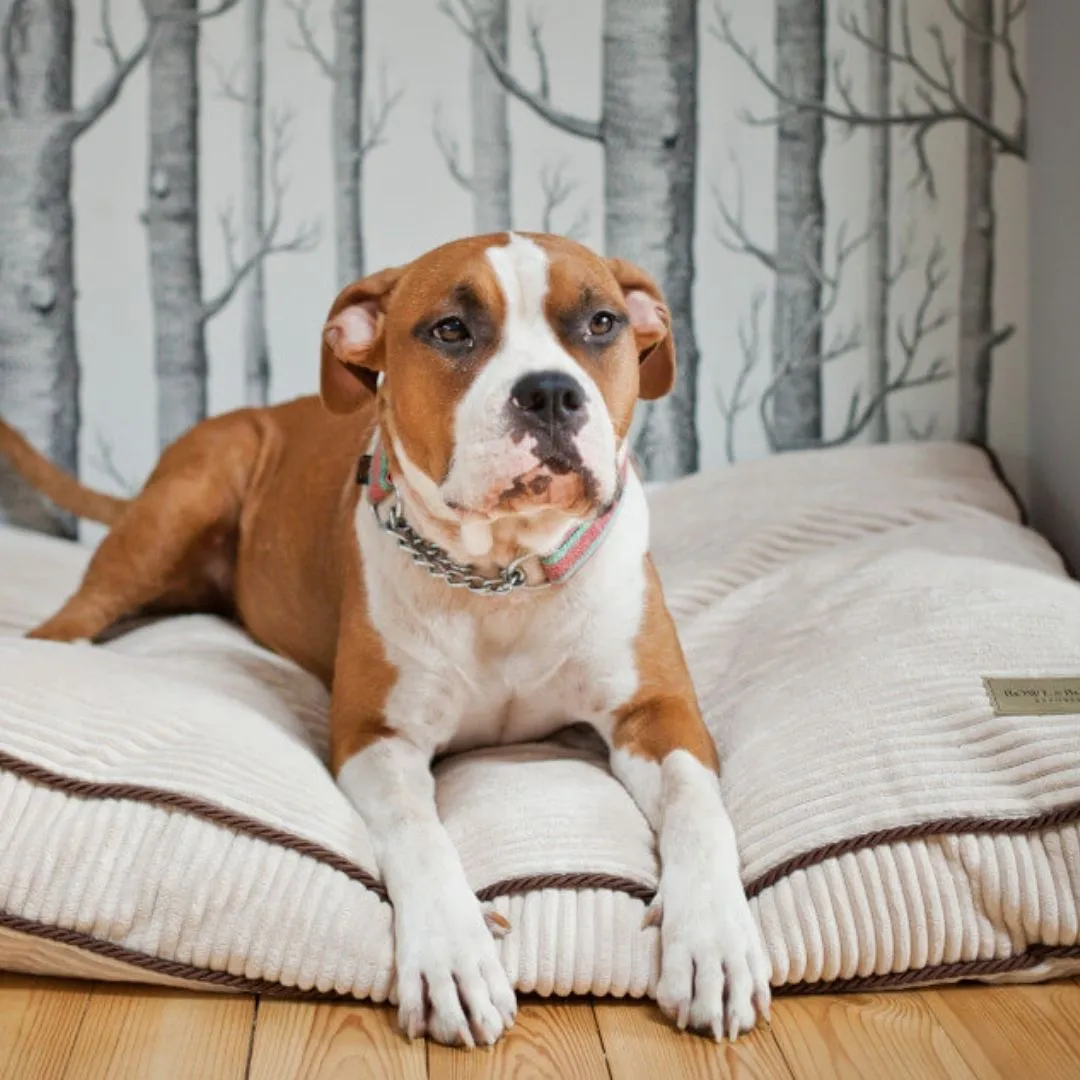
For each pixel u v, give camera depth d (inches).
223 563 113.2
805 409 132.3
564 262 75.2
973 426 131.4
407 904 68.1
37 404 130.7
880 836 70.1
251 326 130.3
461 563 80.8
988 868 69.2
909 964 69.2
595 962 68.1
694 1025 65.5
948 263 129.7
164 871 68.4
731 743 83.0
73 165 128.3
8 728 71.6
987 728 74.4
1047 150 121.9
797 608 96.9
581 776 80.1
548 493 71.2
